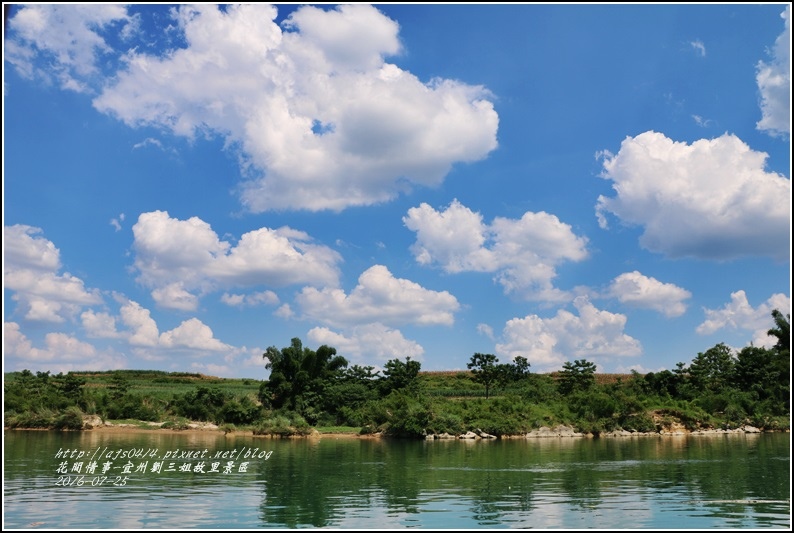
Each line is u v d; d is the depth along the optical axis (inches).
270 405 2719.0
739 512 796.6
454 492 949.2
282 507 821.9
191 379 4672.7
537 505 843.4
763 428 2662.4
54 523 721.6
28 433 2063.2
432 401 2427.4
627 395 2773.1
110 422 2346.2
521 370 3565.5
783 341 2910.9
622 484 1034.1
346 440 2081.7
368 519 749.3
